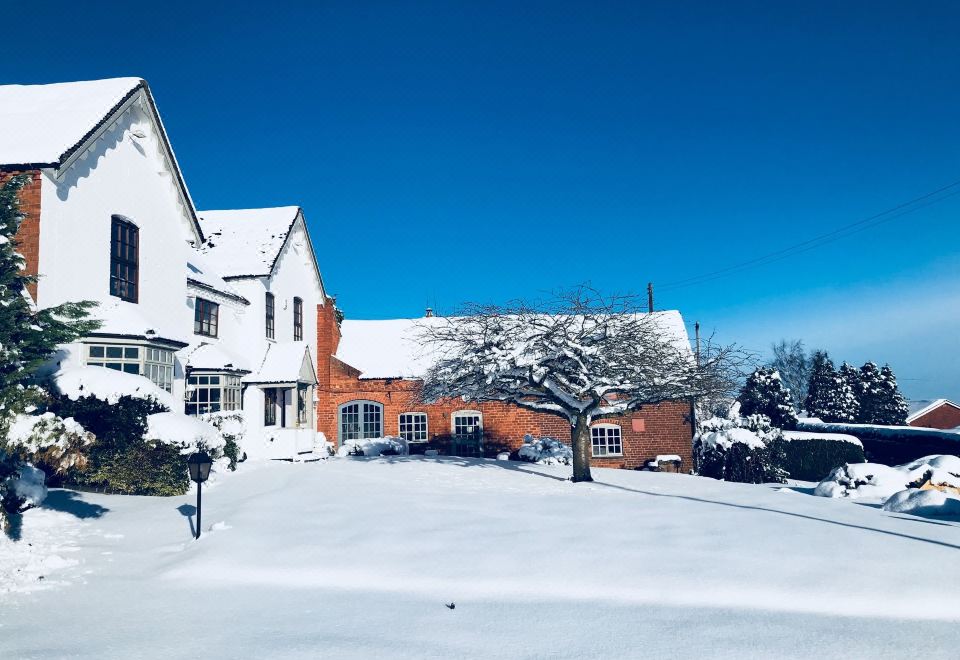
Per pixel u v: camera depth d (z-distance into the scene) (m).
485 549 9.78
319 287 31.41
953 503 12.54
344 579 8.74
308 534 10.61
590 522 11.53
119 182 17.09
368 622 7.14
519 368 18.41
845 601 7.64
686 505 13.54
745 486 18.47
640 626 6.98
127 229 17.70
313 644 6.47
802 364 68.75
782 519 11.73
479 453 29.27
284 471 19.23
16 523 10.97
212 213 30.31
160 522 11.91
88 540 10.59
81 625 7.02
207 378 21.73
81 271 15.47
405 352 32.16
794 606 7.63
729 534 10.47
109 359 15.97
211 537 10.48
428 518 11.78
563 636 6.71
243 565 9.17
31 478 12.01
